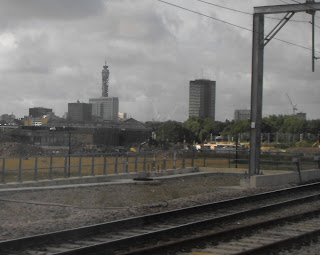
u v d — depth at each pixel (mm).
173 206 18281
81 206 18359
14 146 55125
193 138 132625
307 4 25234
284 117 161125
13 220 15070
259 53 27328
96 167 39531
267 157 46281
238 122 140625
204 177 33031
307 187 25672
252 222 14617
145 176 31016
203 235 11445
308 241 11461
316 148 71562
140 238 11109
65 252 9352
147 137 96062
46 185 23859
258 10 26922
